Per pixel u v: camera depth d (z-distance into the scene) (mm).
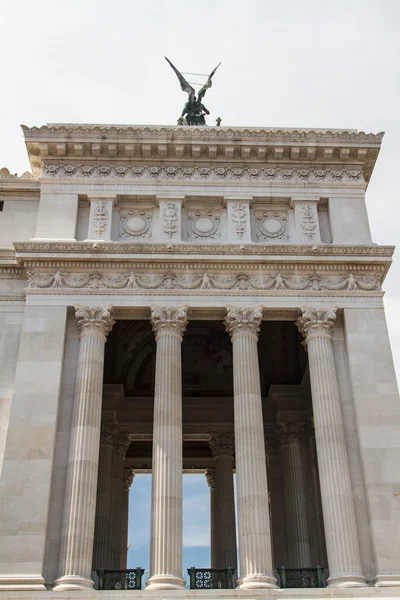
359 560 41094
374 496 42719
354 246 50094
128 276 49031
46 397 44625
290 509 57031
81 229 51688
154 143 53219
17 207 53406
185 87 63312
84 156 53812
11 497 41344
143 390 65125
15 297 49375
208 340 67125
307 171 54312
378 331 48094
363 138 54375
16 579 38812
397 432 44688
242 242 50688
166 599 38375
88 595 38219
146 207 52938
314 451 59281
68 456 43406
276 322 63875
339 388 47000
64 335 47031
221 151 53875
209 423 63656
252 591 38844
